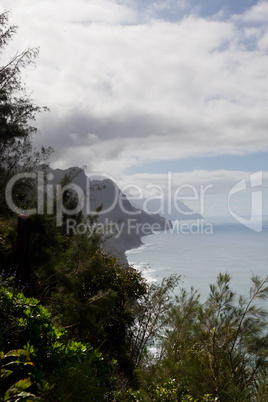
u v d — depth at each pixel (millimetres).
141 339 8375
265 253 176625
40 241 7066
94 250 9062
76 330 6660
